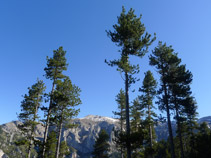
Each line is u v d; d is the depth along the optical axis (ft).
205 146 57.57
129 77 55.16
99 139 136.77
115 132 50.08
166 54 83.61
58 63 86.89
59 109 83.10
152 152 86.53
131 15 65.77
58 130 81.05
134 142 46.57
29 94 90.27
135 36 62.08
